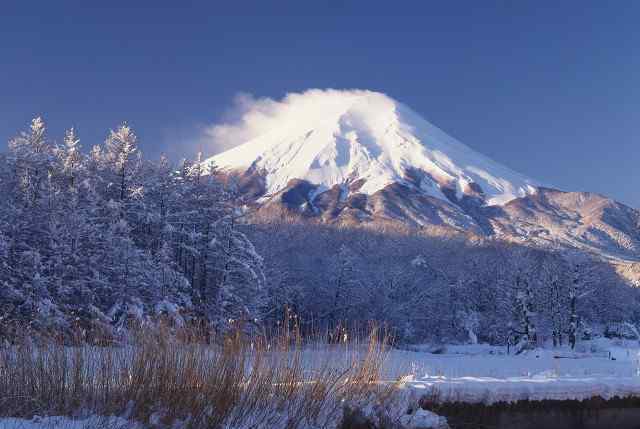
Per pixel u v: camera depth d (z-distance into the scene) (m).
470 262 90.12
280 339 8.93
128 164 43.50
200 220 45.31
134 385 7.62
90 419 7.11
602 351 52.12
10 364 7.51
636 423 13.37
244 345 8.50
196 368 8.03
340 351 9.55
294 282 63.69
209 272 44.72
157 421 7.33
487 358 35.28
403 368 13.31
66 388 7.48
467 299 81.12
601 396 14.30
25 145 40.25
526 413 12.90
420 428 9.26
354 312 62.22
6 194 38.59
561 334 69.06
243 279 42.88
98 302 34.22
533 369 24.47
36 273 31.34
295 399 8.38
